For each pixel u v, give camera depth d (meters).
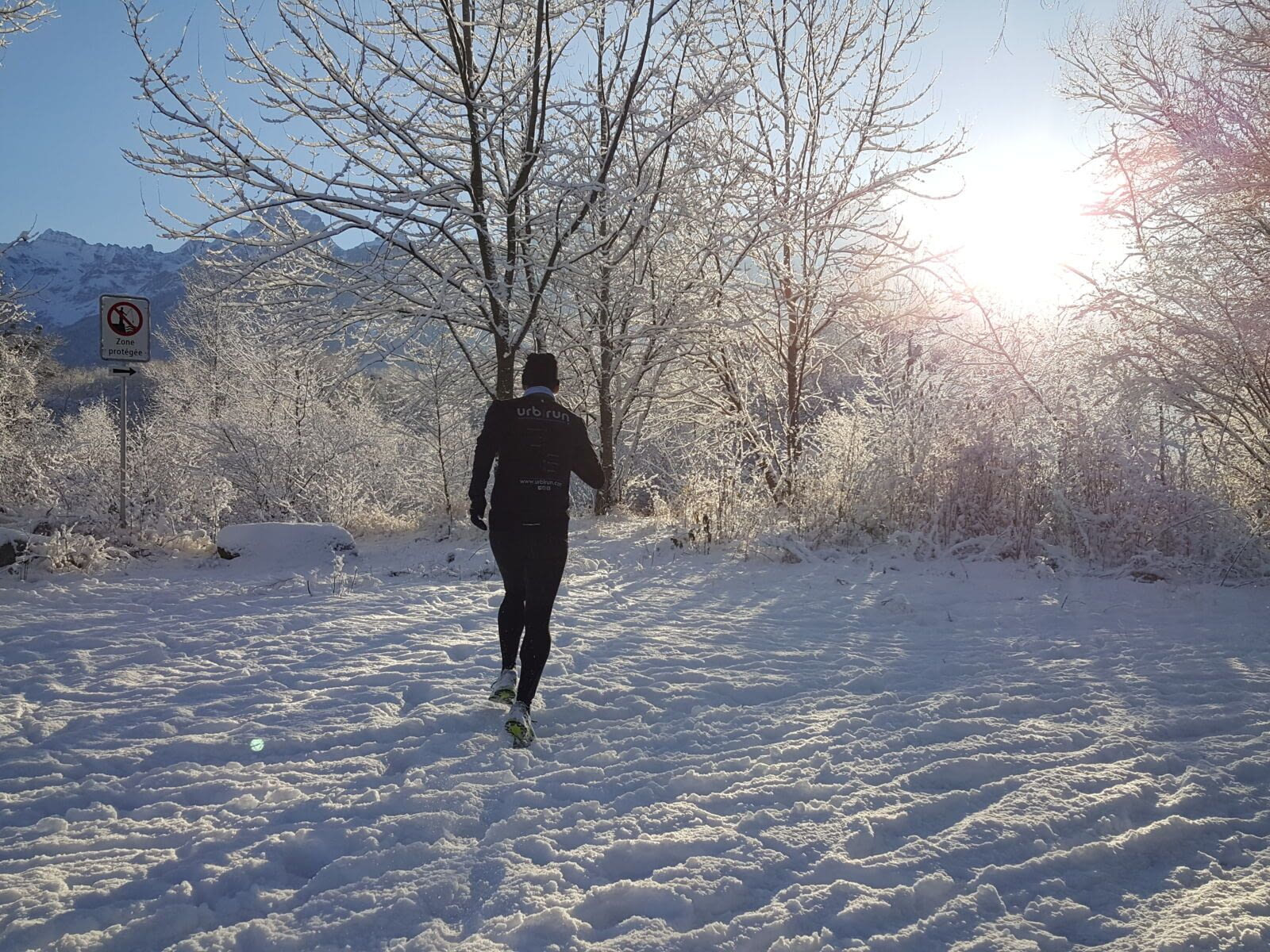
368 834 2.66
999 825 2.62
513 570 3.94
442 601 6.85
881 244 13.34
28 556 7.83
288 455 12.23
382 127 10.40
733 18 11.67
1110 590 6.87
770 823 2.70
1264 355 7.77
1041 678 4.39
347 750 3.52
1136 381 8.16
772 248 13.45
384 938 2.10
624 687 4.41
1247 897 2.21
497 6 11.60
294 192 9.70
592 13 11.77
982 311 9.74
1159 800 2.82
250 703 4.18
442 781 3.11
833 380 14.95
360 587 7.60
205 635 5.61
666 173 12.18
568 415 4.10
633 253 12.56
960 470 9.10
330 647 5.30
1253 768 3.05
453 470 18.61
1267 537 7.55
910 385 10.35
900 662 4.86
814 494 9.86
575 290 12.05
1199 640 5.14
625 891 2.26
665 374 15.11
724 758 3.32
